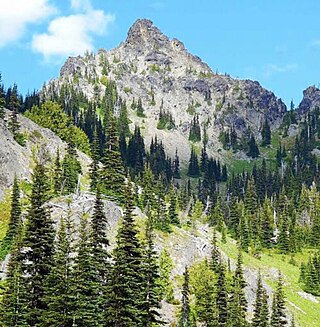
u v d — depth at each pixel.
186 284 90.00
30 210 57.28
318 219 187.88
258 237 173.62
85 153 168.25
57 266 56.25
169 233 121.94
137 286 59.12
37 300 55.62
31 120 157.88
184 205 176.62
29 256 56.38
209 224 164.62
